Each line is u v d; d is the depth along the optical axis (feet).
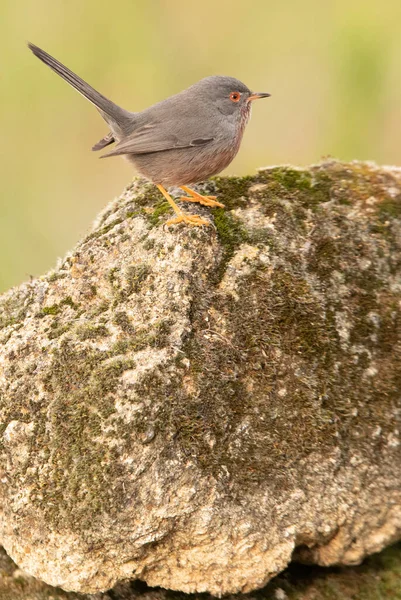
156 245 28.71
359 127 58.34
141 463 25.04
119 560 25.71
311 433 27.04
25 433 25.77
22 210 57.57
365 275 29.40
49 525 25.44
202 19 65.77
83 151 60.29
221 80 36.04
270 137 59.62
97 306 27.99
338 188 31.12
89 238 30.09
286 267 28.71
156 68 62.64
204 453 25.80
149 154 34.27
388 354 28.73
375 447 27.78
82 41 63.52
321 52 62.59
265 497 26.37
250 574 26.78
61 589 28.12
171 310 27.22
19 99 62.23
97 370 25.94
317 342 27.96
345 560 28.91
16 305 29.09
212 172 35.04
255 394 26.94
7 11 64.59
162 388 25.73
